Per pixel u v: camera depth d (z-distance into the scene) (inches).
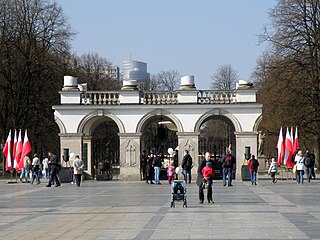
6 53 2662.4
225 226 855.1
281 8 2506.2
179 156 2158.0
